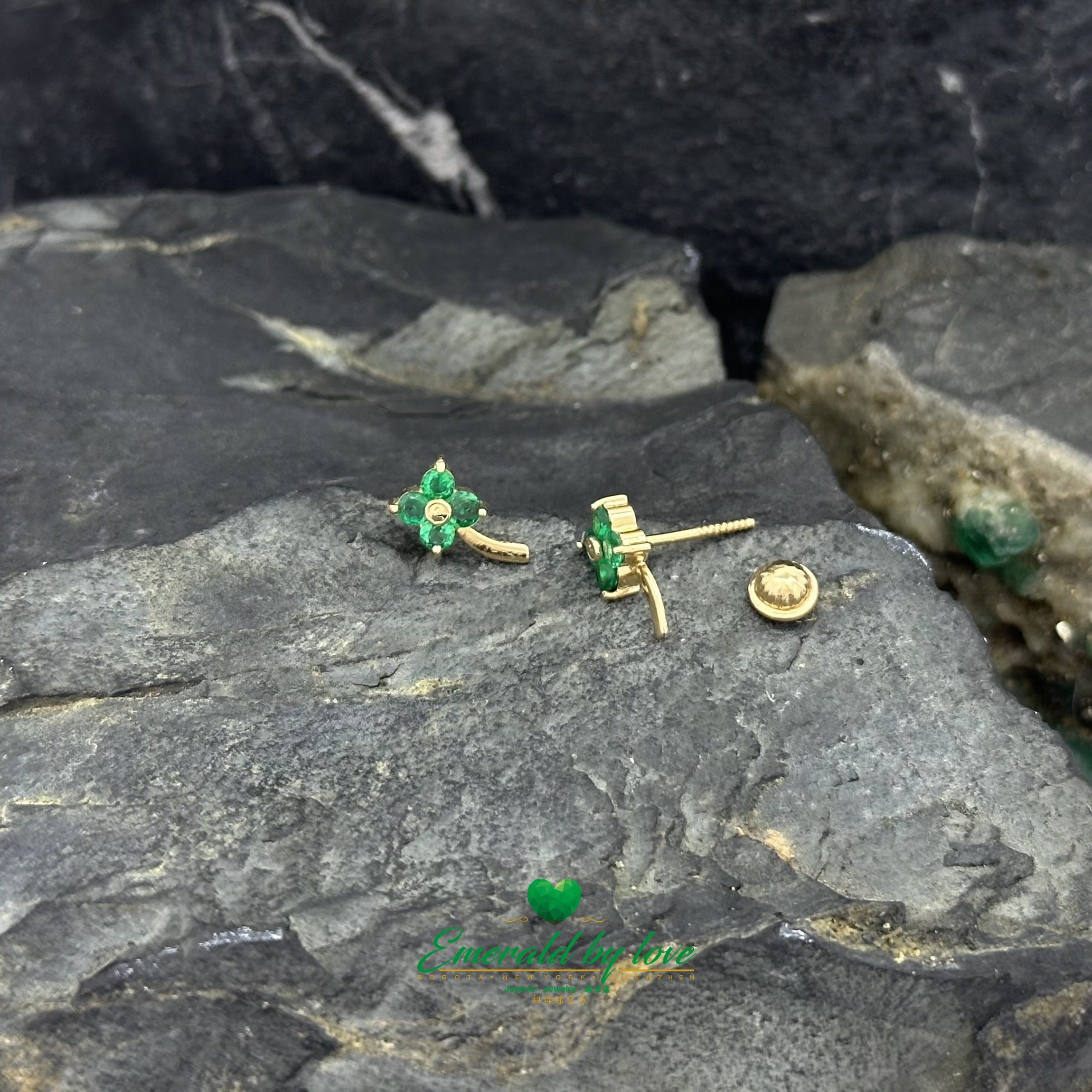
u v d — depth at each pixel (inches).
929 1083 2.6
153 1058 2.5
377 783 2.8
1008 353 3.9
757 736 2.9
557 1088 2.5
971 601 3.9
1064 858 2.8
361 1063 2.5
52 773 2.8
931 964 2.6
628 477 3.5
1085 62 3.9
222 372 3.8
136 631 3.0
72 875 2.6
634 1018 2.6
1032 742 3.0
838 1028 2.6
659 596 3.1
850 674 3.0
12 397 3.5
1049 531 3.6
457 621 3.1
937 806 2.8
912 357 3.9
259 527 3.2
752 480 3.5
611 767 2.9
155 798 2.8
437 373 4.1
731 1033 2.6
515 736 2.9
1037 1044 2.6
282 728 2.9
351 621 3.1
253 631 3.1
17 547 3.2
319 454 3.5
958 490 3.8
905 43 4.0
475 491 3.5
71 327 3.8
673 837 2.8
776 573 3.1
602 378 4.1
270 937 2.6
